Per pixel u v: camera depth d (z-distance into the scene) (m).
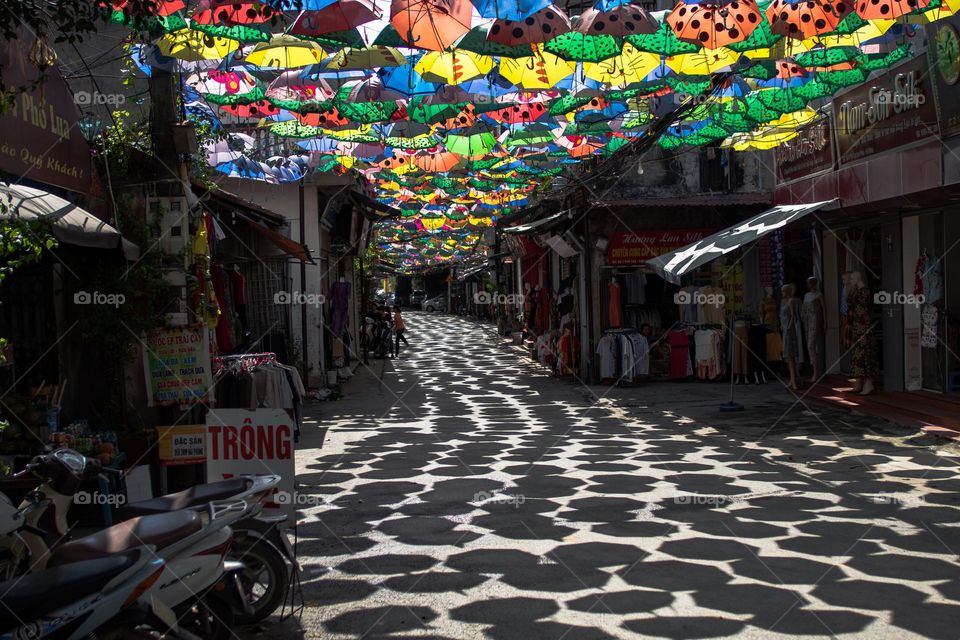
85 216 6.83
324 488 8.52
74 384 8.20
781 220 12.52
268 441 5.87
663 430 11.89
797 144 15.31
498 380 20.44
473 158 15.39
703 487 8.11
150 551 3.80
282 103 10.05
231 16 6.81
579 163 19.16
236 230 13.70
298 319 18.62
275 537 4.84
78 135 7.73
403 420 13.66
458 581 5.52
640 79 9.10
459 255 48.16
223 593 4.37
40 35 6.14
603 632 4.57
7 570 4.38
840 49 9.66
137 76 9.61
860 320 13.38
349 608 5.08
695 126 13.70
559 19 6.97
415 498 7.98
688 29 7.31
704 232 18.75
